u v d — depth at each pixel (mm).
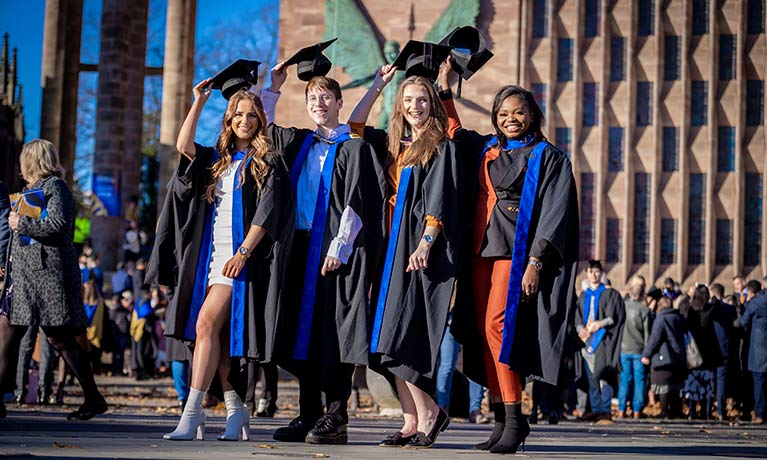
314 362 6824
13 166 32562
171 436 6816
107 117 40688
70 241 8758
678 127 40594
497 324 6586
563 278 6602
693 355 18344
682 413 19406
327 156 7055
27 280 8633
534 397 15266
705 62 40594
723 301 19031
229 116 6957
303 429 7160
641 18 40875
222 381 7145
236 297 6750
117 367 26375
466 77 7250
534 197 6605
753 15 40750
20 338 9094
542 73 40281
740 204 40125
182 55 40031
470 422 14141
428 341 6578
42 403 14219
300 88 38531
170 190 6965
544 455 6543
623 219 40250
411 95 6844
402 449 6691
